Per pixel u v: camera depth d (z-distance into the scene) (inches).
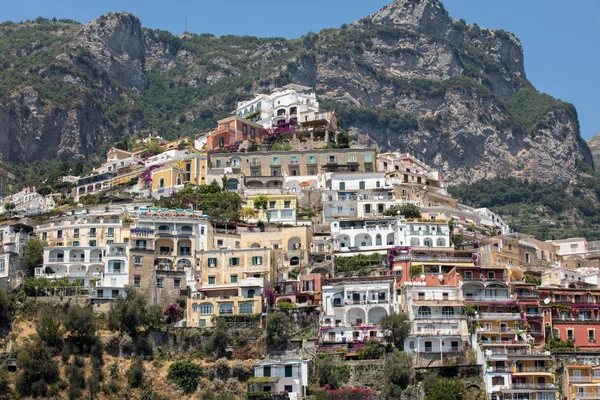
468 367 6776.6
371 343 7116.1
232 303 7608.3
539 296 7598.4
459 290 7460.6
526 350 6894.7
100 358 7116.1
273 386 6801.2
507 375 6628.9
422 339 7111.2
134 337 7278.5
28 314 7549.2
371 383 6796.3
